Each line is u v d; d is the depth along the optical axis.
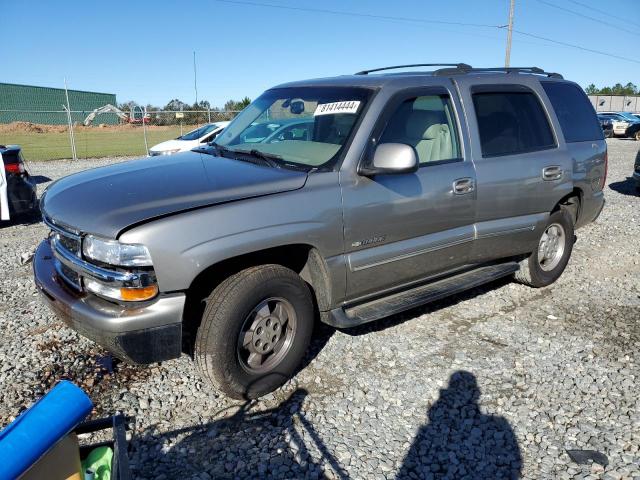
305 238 3.20
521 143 4.55
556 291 5.20
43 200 3.54
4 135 32.81
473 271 4.55
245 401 3.28
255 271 3.11
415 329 4.29
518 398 3.36
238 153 3.91
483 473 2.70
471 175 4.05
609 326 4.41
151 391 3.36
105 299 2.89
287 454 2.81
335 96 3.89
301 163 3.53
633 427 3.08
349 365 3.72
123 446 1.90
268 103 4.47
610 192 11.19
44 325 4.28
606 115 31.17
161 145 15.59
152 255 2.73
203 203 2.93
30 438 1.54
